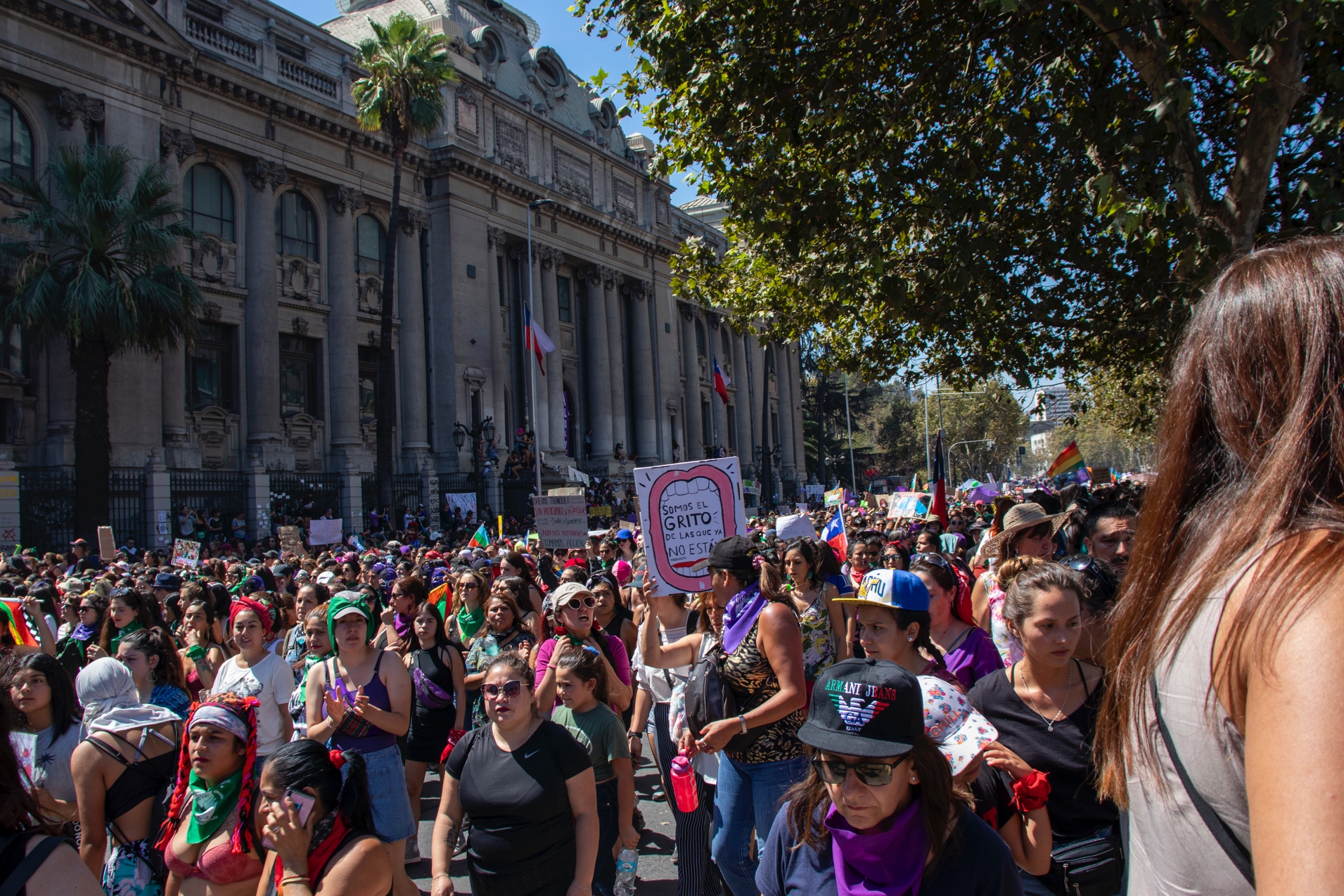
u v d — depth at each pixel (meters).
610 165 56.28
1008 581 5.69
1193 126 10.52
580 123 55.69
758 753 4.73
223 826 4.54
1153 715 1.50
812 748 2.74
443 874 4.62
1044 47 13.07
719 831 4.92
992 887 2.69
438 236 43.09
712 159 13.98
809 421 91.12
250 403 34.84
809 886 2.82
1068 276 16.41
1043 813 3.34
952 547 12.87
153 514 27.92
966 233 13.20
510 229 46.56
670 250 60.00
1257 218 9.64
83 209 24.75
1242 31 9.25
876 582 4.48
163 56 31.39
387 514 34.66
